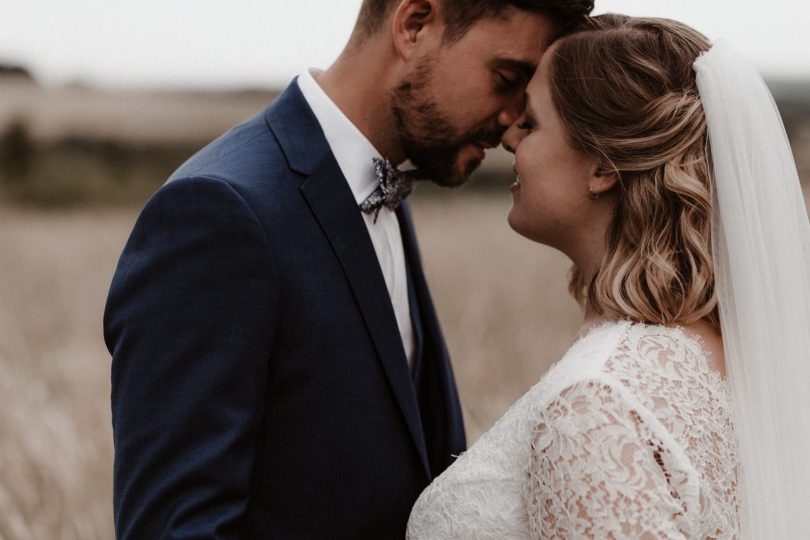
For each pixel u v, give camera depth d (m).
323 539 2.08
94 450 3.91
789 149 2.06
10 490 3.63
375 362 2.12
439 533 2.02
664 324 1.92
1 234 12.20
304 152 2.15
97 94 33.41
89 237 11.88
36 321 6.86
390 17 2.25
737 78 1.96
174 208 1.97
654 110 1.93
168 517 1.86
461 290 7.39
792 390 1.95
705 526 1.75
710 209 1.92
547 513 1.76
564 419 1.74
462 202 15.28
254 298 1.95
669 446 1.71
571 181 2.05
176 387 1.92
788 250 1.99
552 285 7.80
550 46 2.13
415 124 2.28
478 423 4.47
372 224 2.37
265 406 2.05
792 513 1.92
